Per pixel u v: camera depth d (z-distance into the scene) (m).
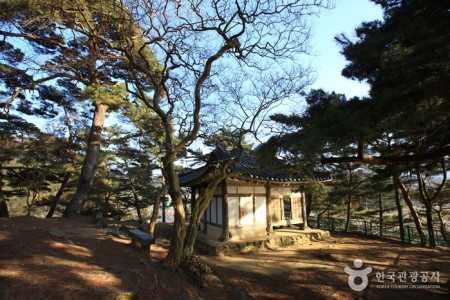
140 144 20.55
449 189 15.38
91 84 14.19
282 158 7.16
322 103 6.62
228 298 6.27
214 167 10.98
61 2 8.79
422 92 4.73
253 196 13.47
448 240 13.13
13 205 26.88
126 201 22.67
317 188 15.95
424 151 7.52
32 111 17.42
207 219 14.21
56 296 4.26
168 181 7.13
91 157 17.02
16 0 9.01
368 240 14.67
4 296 4.07
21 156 17.41
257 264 9.48
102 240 8.76
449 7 4.95
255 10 7.75
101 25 10.22
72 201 16.22
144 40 10.31
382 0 6.94
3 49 13.01
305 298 6.95
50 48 13.95
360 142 5.02
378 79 6.20
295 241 13.12
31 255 5.98
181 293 5.55
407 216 21.48
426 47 4.64
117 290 4.77
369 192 17.16
